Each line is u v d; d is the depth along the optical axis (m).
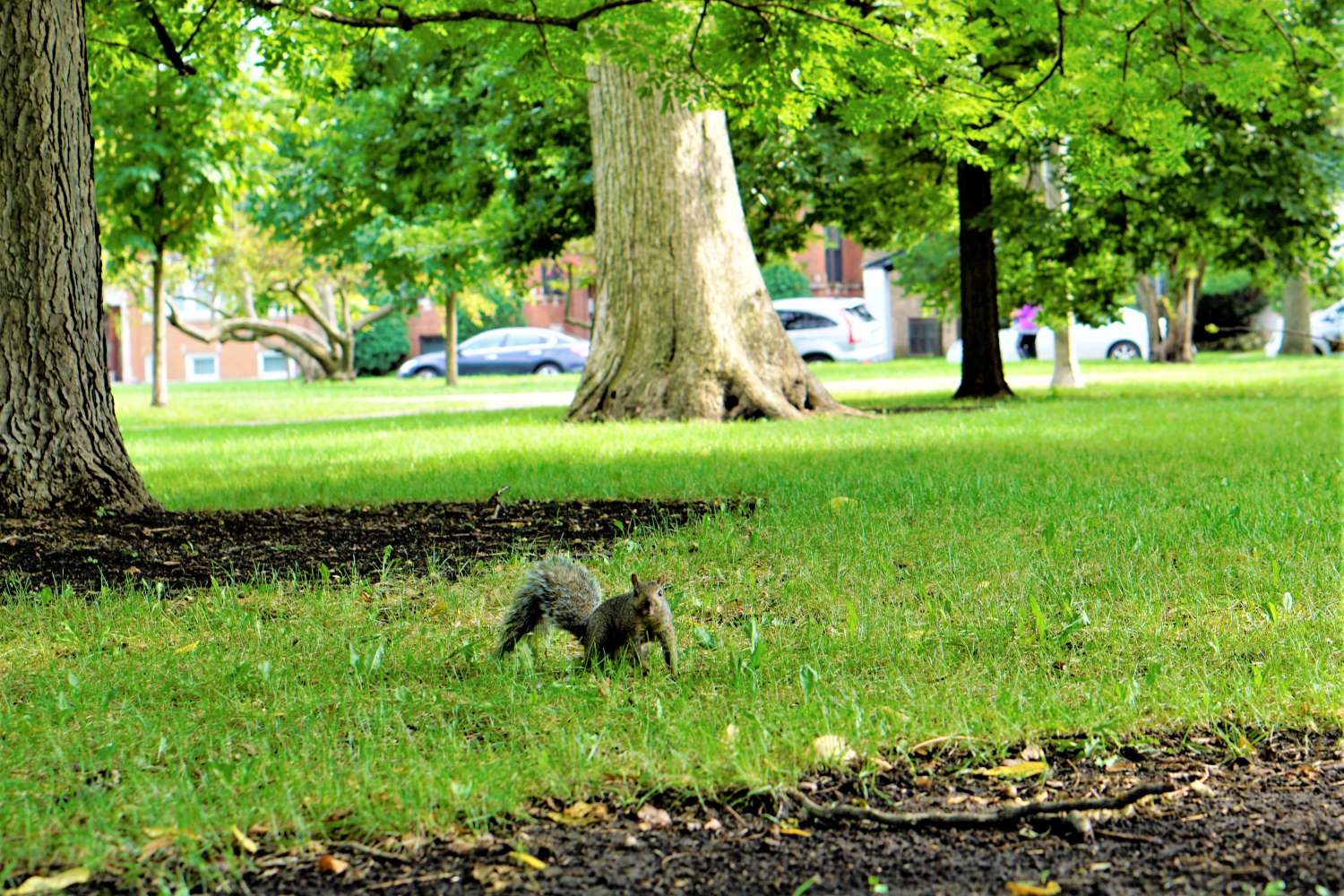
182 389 51.25
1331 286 25.81
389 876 3.58
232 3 14.34
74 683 5.26
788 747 4.38
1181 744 4.58
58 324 10.04
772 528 8.92
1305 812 3.96
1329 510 8.92
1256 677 4.95
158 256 30.33
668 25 12.77
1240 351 61.62
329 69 16.14
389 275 42.16
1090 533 8.26
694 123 20.73
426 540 9.12
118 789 4.05
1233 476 11.27
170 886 3.50
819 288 71.94
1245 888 3.43
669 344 20.61
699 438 16.53
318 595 7.16
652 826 3.92
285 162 34.25
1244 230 26.28
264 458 16.31
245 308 52.41
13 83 9.81
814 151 25.42
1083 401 24.67
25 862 3.62
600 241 21.12
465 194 30.69
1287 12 18.78
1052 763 4.44
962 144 16.58
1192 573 6.95
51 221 9.97
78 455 10.12
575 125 26.69
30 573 7.95
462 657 5.87
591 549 8.56
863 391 32.59
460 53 25.97
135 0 13.85
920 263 33.06
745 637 6.03
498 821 3.92
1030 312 52.53
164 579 7.86
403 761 4.32
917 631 5.99
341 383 52.06
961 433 16.72
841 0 12.48
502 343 59.38
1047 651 5.61
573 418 20.92
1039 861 3.64
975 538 8.23
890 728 4.59
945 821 3.89
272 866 3.65
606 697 5.04
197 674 5.54
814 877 3.54
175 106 25.72
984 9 14.48
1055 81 14.51
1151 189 24.88
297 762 4.32
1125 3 14.20
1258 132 23.72
